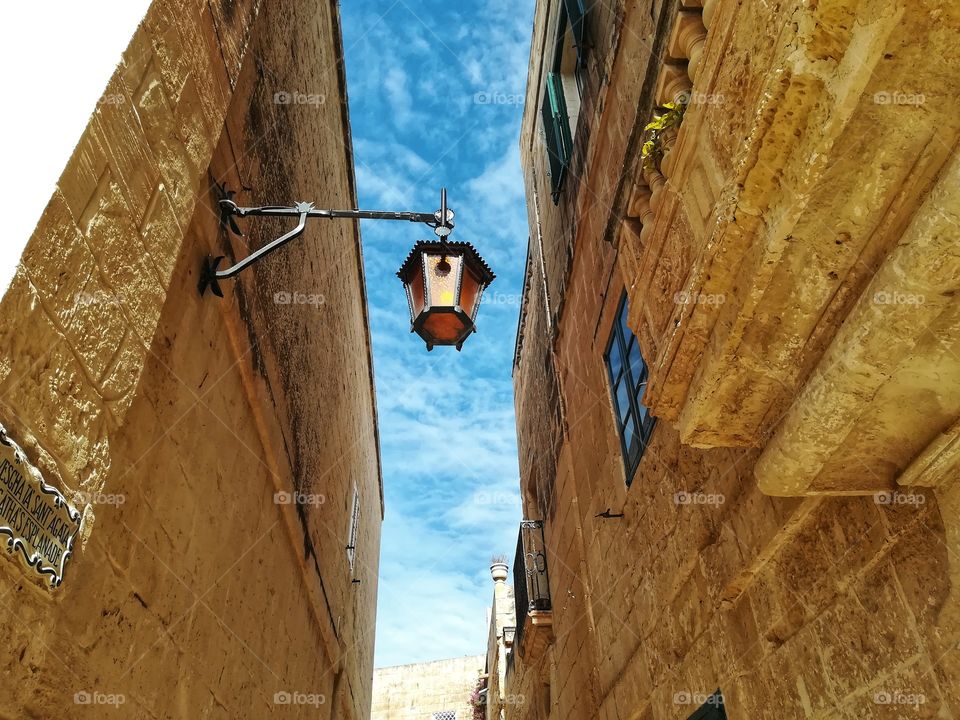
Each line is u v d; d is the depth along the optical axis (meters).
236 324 3.66
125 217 2.07
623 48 5.43
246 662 4.13
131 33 2.12
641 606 5.22
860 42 1.65
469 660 21.97
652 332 3.17
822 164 1.82
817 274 2.04
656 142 3.15
